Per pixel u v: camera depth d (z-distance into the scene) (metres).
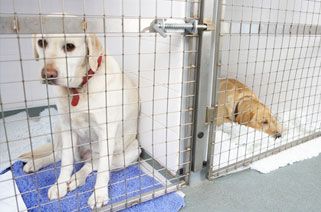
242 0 1.81
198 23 1.12
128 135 1.46
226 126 1.71
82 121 1.24
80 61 1.10
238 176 1.40
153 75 1.36
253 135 1.66
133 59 1.54
